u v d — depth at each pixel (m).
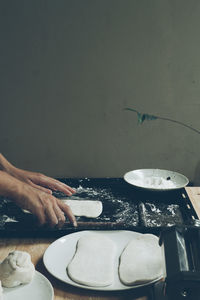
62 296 0.91
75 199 1.67
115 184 1.85
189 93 2.80
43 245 1.17
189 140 2.89
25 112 2.92
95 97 2.86
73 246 1.14
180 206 1.57
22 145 3.00
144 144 2.93
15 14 2.73
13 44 2.78
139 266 1.00
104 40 2.74
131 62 2.77
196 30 2.68
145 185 1.75
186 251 0.85
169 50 2.73
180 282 0.74
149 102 2.84
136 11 2.68
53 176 3.06
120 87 2.82
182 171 2.98
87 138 2.96
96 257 1.06
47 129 2.95
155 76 2.78
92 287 0.92
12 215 1.44
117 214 1.50
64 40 2.76
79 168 3.04
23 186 1.35
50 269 1.00
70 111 2.90
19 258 0.93
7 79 2.86
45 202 1.32
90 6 2.69
